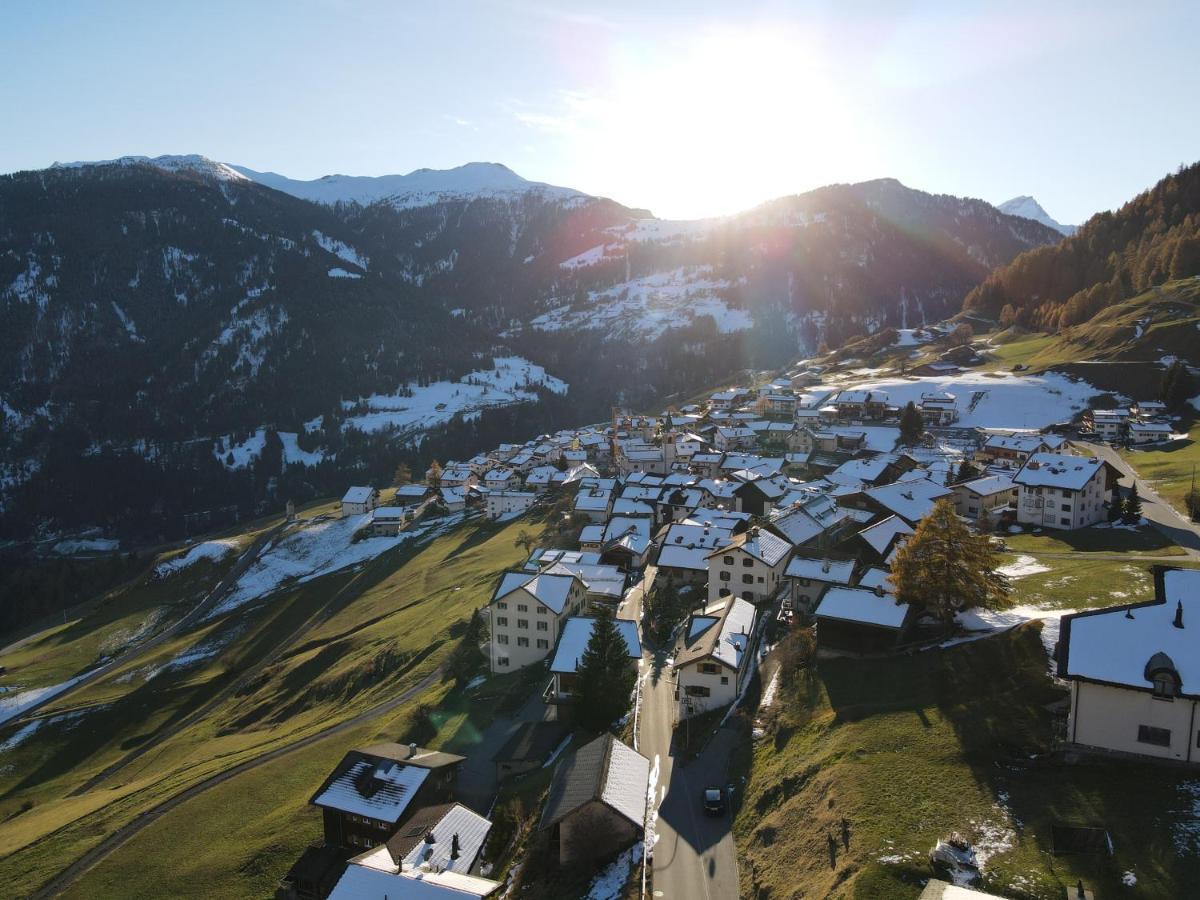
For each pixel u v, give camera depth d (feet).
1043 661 173.58
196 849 200.95
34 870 206.80
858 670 197.47
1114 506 305.53
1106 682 132.87
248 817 212.23
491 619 281.95
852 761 151.74
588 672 217.15
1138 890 105.40
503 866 161.38
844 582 246.68
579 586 295.28
